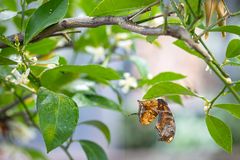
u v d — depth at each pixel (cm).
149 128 318
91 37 87
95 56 91
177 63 245
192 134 293
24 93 88
